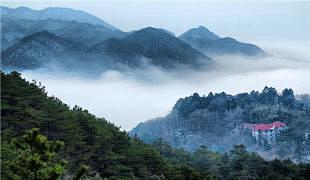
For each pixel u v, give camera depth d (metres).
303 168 169.88
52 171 19.98
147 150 104.19
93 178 84.00
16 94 80.94
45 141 20.33
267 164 174.12
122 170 95.62
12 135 68.94
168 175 97.75
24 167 19.92
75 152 87.94
